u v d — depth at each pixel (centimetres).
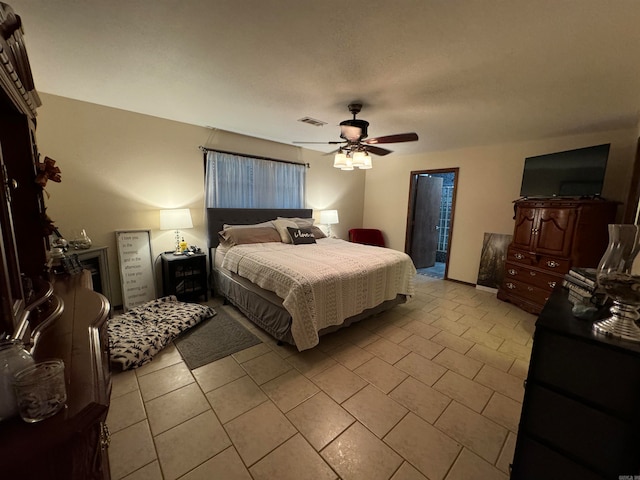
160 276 358
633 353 88
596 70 192
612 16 137
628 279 98
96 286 282
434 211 596
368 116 307
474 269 458
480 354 249
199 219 384
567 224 306
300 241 387
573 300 129
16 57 112
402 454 149
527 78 209
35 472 54
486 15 140
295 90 242
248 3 136
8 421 57
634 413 90
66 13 145
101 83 236
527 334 290
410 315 337
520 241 362
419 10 139
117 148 309
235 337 270
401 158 547
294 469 139
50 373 61
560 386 104
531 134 358
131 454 145
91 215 301
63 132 276
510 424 171
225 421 168
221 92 250
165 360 230
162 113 319
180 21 151
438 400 191
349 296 265
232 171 404
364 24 151
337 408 181
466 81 217
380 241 566
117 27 157
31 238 141
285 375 214
